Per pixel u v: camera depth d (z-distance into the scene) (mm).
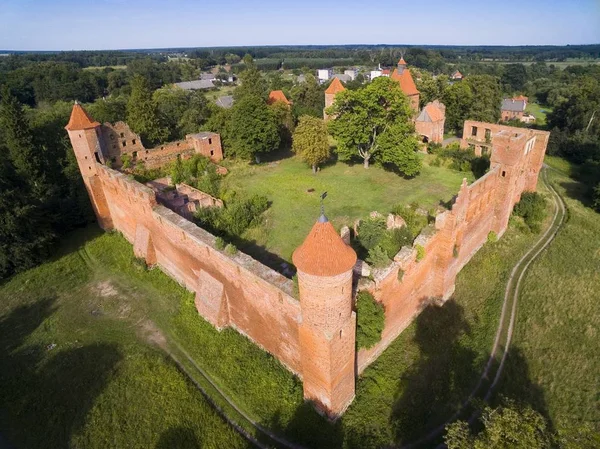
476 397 21781
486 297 29422
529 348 24984
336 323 17797
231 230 36094
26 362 24875
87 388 22766
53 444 19953
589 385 22547
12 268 33938
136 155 49406
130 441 19781
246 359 24031
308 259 16672
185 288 30719
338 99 49469
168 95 70438
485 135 54812
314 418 20469
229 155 58656
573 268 32375
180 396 21828
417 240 24891
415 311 27047
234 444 19469
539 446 13195
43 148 46344
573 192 48969
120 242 37812
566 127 72312
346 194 46062
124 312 28906
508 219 38344
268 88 117812
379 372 22938
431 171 53094
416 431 19859
